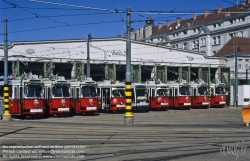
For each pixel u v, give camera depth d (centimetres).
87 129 1962
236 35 7644
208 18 8569
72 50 4994
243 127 2155
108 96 3856
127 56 2280
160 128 2011
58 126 2139
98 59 5094
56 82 3212
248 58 6919
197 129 1964
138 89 4081
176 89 4556
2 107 3011
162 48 5797
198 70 5894
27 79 3017
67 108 3231
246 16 7362
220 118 3109
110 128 2012
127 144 1442
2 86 3089
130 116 2300
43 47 4775
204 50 8325
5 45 2705
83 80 3475
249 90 5597
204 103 4716
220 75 5791
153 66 5450
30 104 2986
